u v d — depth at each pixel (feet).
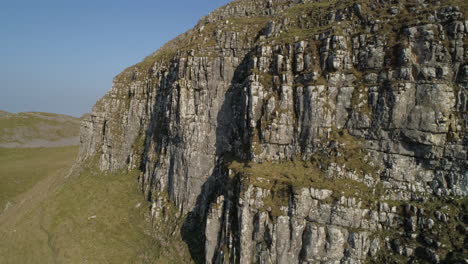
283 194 118.83
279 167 132.87
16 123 551.59
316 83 132.57
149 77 256.32
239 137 162.71
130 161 242.58
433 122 109.91
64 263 155.12
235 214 126.52
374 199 112.57
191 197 169.17
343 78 130.31
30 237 187.52
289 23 166.50
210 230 133.28
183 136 174.70
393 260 103.30
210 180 167.32
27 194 272.72
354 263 107.86
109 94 296.51
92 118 296.10
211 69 176.65
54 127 581.12
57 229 189.26
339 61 131.34
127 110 266.16
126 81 286.25
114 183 231.50
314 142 130.11
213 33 192.95
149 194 197.98
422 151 112.27
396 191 112.78
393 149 116.78
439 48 112.98
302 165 129.70
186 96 177.17
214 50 181.68
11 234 194.80
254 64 150.51
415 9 126.52
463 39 110.63
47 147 463.01
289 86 139.23
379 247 106.83
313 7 168.14
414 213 106.11
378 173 117.50
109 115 279.69
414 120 112.88
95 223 187.93
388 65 122.11
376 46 126.31
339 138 126.11
